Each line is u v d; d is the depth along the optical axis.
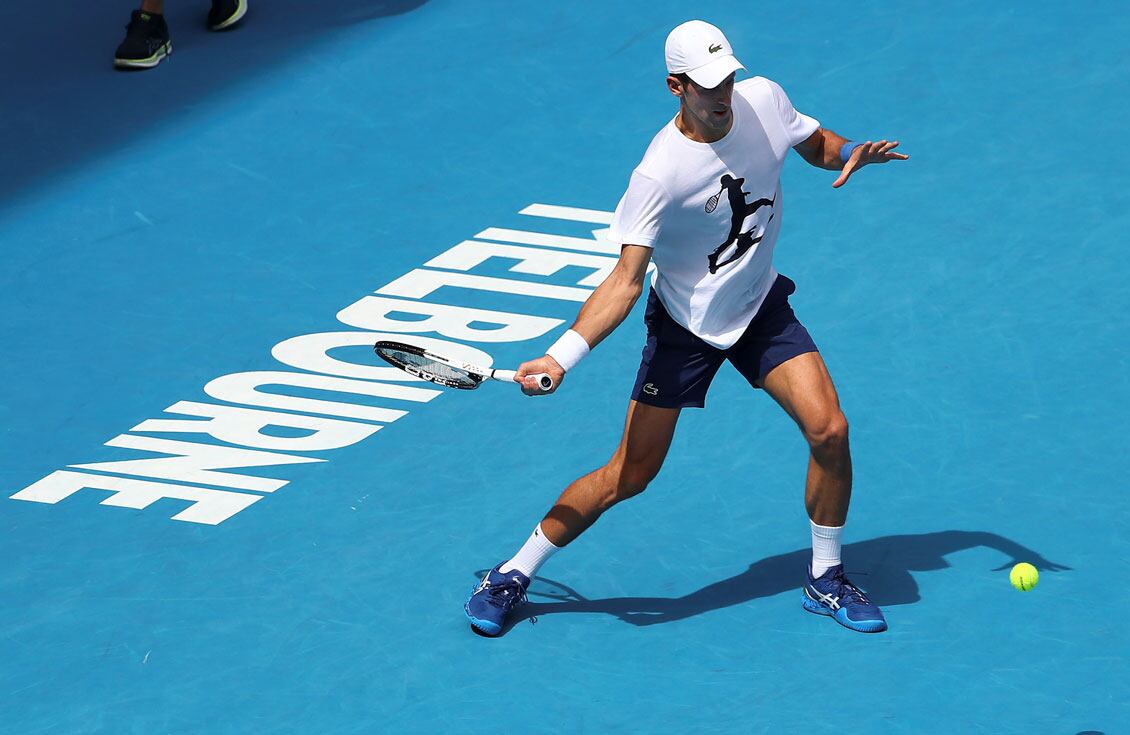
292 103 47.97
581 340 24.53
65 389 35.97
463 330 37.00
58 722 25.84
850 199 40.88
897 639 26.42
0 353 37.50
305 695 26.09
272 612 28.28
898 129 43.69
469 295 38.50
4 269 41.06
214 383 35.78
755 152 24.97
